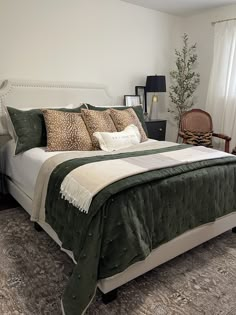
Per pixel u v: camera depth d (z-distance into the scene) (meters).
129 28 3.83
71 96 3.33
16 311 1.47
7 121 2.78
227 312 1.52
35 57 3.11
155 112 4.21
